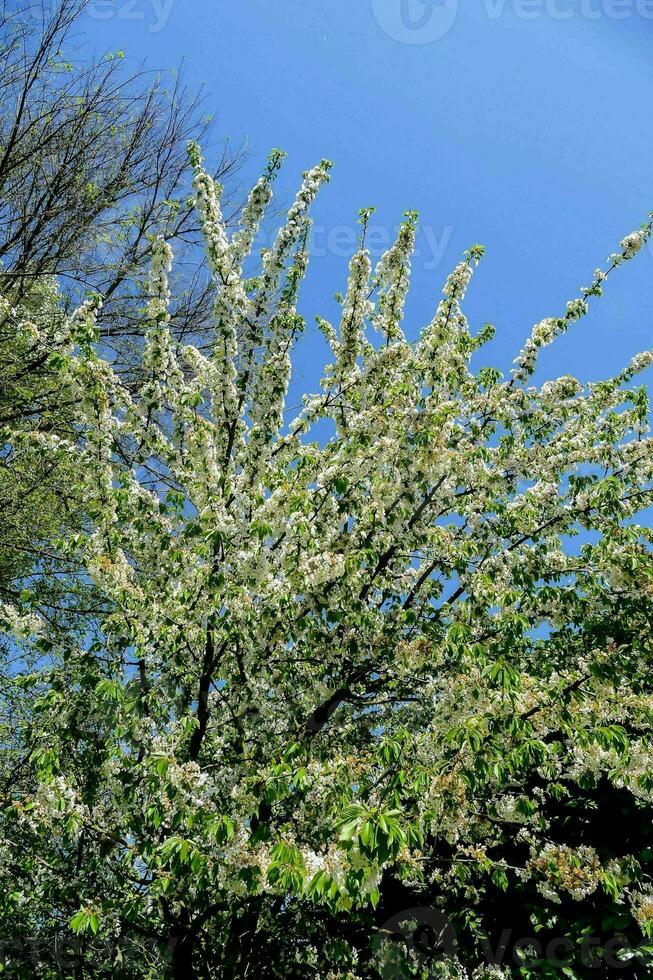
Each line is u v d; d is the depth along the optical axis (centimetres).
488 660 420
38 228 882
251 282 546
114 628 439
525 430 549
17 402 814
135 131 945
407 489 464
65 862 445
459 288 544
